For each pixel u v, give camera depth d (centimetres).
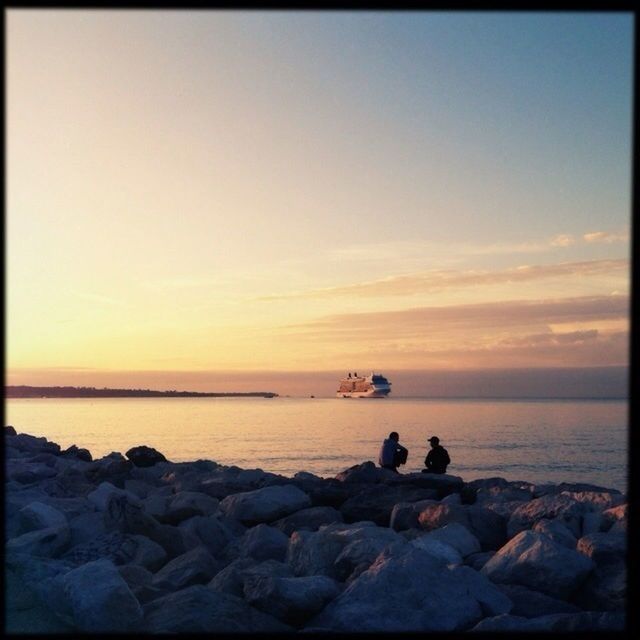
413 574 700
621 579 753
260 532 938
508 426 11094
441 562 754
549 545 779
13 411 16950
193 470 1677
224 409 19612
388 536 862
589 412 18188
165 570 805
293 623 675
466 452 6512
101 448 5578
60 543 885
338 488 1239
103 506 1094
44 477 1457
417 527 1026
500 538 975
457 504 1059
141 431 8369
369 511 1114
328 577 756
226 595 687
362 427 10188
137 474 1523
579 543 828
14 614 659
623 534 845
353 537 851
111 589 641
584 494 1105
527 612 710
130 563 841
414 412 17750
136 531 898
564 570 747
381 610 659
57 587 673
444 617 657
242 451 5931
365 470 1428
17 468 1514
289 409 19688
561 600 733
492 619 654
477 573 736
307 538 857
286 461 5209
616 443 7725
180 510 1042
